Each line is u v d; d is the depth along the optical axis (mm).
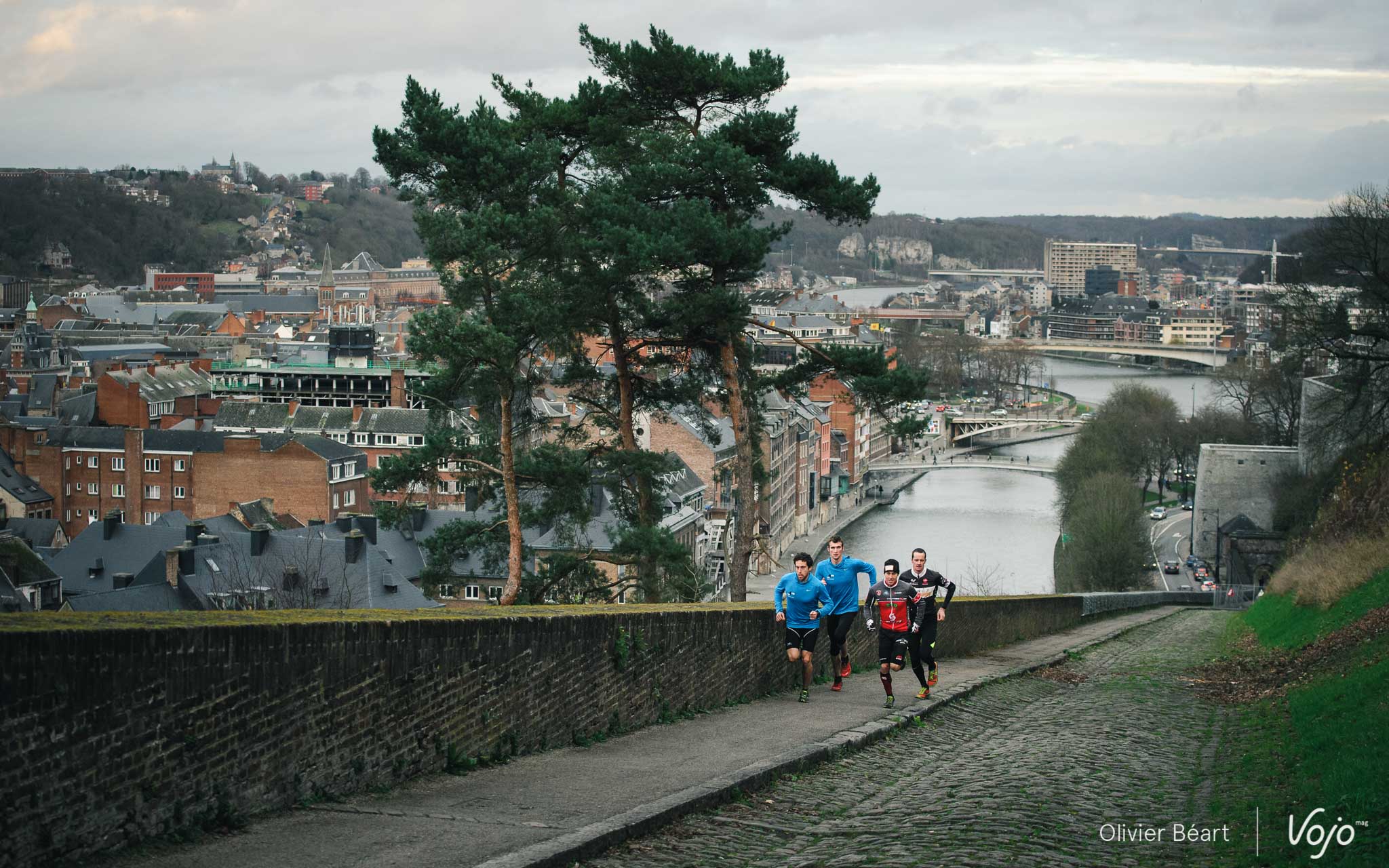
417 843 13070
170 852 12148
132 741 12023
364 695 15227
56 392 196625
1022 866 13625
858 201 41750
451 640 16906
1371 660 26500
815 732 21906
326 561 72500
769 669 27859
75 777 11453
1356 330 85312
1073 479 174875
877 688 28859
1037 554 163625
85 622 12000
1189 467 189875
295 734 14125
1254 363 189000
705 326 42188
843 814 16422
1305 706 24234
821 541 178375
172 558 71500
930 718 25078
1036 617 55656
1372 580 42125
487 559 45438
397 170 42281
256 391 185375
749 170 39969
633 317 42750
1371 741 18703
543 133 42594
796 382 43719
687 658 23969
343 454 140250
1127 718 26828
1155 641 53906
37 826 11125
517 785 16422
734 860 13844
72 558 88562
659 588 42688
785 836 15078
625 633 21688
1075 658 42719
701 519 118625
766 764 18281
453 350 38344
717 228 38688
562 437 46656
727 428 138750
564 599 43781
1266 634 46344
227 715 13164
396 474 42406
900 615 25688
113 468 146750
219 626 13031
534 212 39781
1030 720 26516
